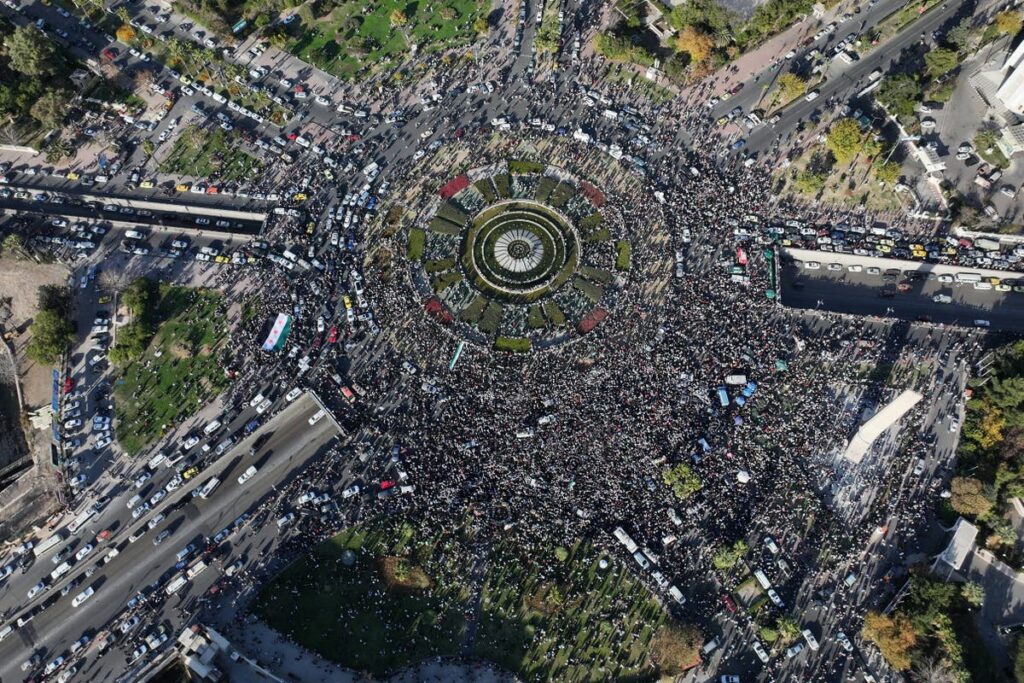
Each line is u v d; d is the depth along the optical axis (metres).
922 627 148.00
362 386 178.75
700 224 197.00
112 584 162.00
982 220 195.38
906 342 183.62
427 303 190.62
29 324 190.88
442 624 156.38
